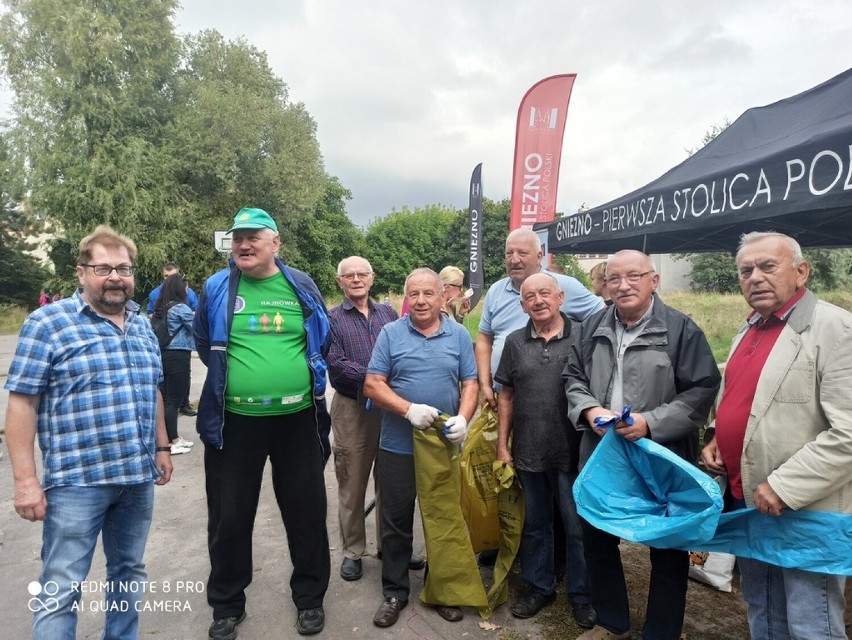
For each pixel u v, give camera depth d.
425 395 2.73
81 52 19.34
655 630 2.31
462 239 37.03
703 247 6.96
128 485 2.14
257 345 2.50
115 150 19.81
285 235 27.42
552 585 2.82
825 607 1.83
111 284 2.07
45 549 2.04
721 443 2.07
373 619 2.71
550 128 7.08
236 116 23.09
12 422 1.95
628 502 2.21
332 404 3.24
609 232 4.90
